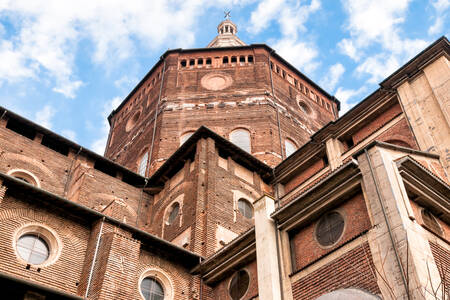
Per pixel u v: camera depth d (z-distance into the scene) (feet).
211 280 74.28
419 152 65.82
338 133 94.27
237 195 96.37
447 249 51.75
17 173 90.74
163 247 74.28
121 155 135.44
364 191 55.67
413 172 56.18
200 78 137.80
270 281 59.16
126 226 71.41
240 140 120.47
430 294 43.80
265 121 124.06
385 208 51.60
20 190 66.85
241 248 70.64
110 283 63.21
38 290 56.39
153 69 150.61
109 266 64.54
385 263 48.16
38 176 92.89
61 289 64.08
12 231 63.87
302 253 60.64
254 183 103.35
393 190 52.06
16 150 92.79
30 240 65.77
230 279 72.38
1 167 88.48
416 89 82.38
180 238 87.20
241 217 92.89
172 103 130.41
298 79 150.10
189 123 124.26
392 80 87.15
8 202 65.41
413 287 44.50
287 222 63.36
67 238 68.64
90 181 96.32
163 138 120.57
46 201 68.49
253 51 145.69
